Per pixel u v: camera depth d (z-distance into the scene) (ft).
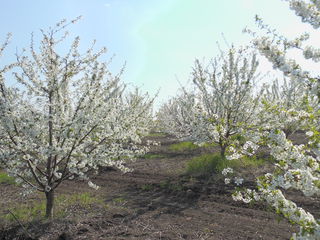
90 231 18.20
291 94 37.32
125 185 30.60
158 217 20.90
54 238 17.43
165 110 76.13
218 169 30.86
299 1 10.91
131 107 25.66
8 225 19.44
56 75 18.34
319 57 10.61
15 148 17.78
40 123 17.89
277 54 10.82
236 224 19.47
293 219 9.44
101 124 19.27
